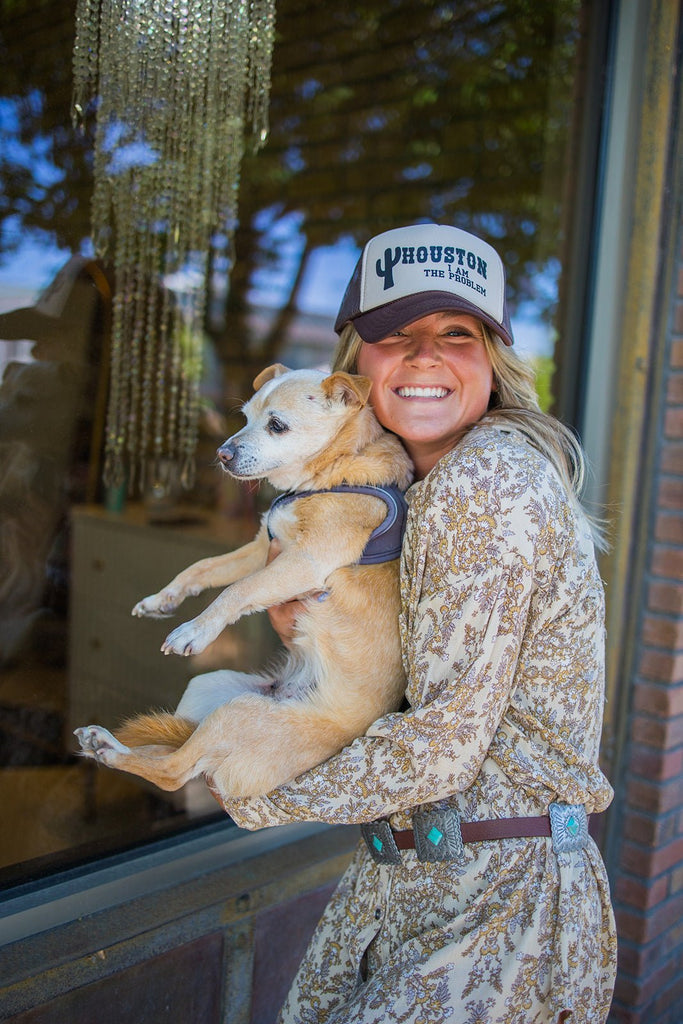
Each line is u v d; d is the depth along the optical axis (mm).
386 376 1557
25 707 2041
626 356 2357
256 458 1737
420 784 1228
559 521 1252
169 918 1760
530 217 3879
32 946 1598
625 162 2352
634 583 2361
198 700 1761
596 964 1271
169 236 2385
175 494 2568
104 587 2230
